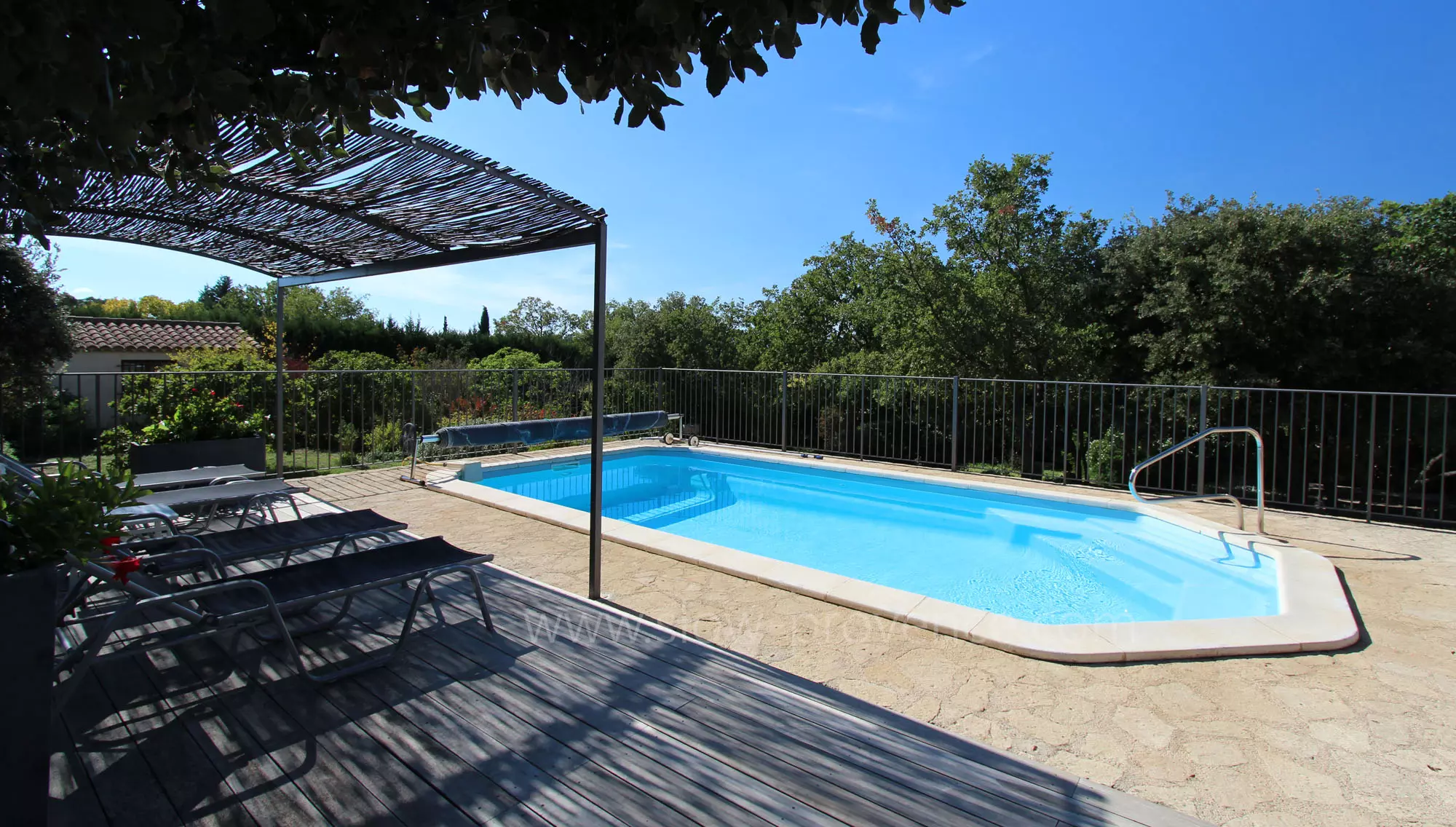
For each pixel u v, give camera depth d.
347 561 2.86
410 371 8.39
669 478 8.97
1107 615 4.43
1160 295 12.69
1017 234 12.52
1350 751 2.26
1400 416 10.62
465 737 2.14
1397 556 4.53
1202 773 2.13
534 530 5.05
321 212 3.54
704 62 1.29
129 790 1.85
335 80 1.25
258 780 1.91
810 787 1.91
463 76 1.28
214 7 0.89
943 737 2.22
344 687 2.46
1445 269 10.73
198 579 3.62
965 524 6.75
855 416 10.27
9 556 1.52
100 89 0.96
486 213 3.37
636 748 2.10
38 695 1.52
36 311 5.73
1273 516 5.67
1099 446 9.17
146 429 5.44
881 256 13.52
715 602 3.58
